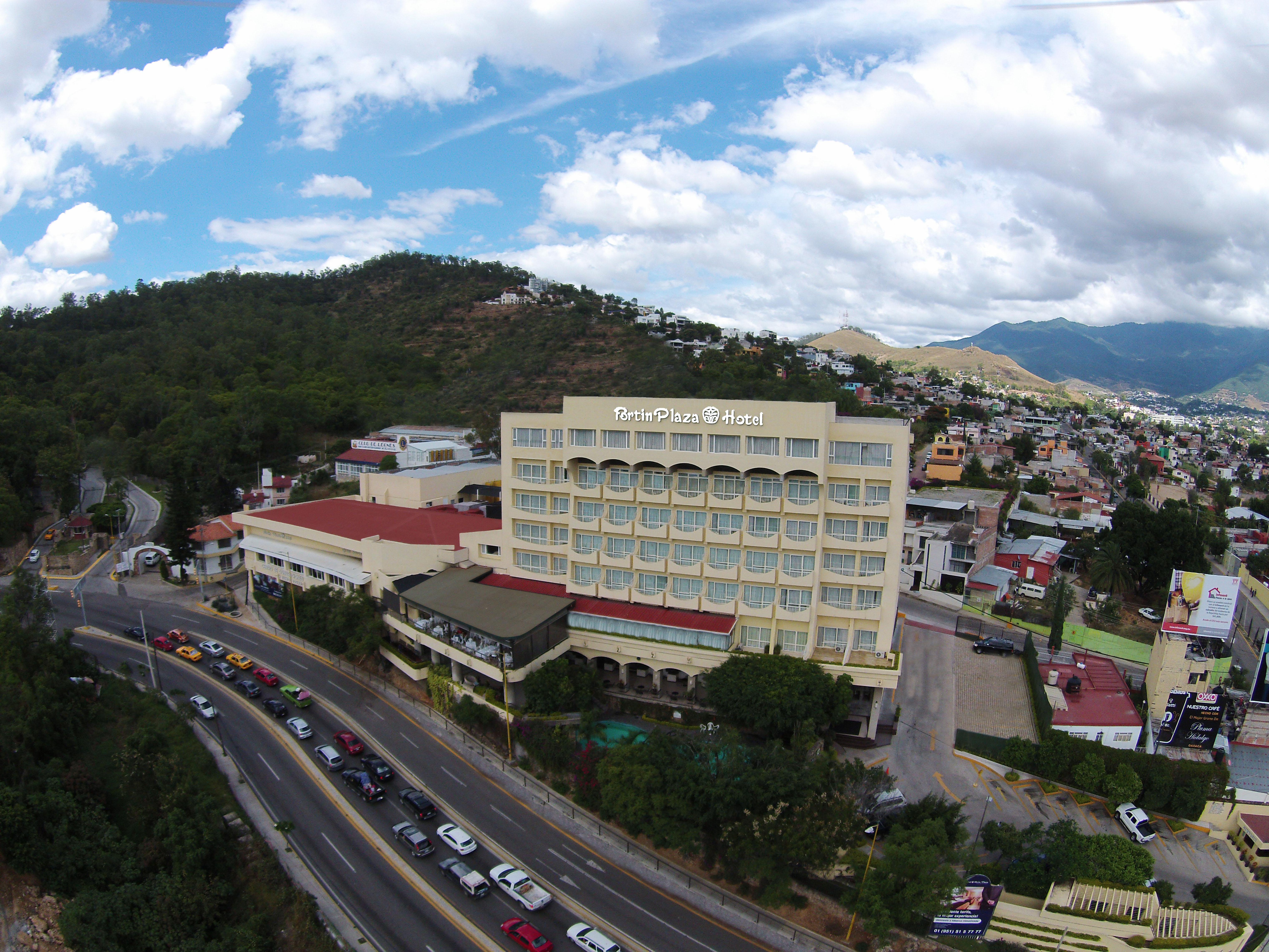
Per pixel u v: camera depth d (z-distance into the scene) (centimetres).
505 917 5081
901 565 10500
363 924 4988
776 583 7131
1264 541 15662
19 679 6994
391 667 8475
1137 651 9538
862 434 6831
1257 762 7550
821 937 5084
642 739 6700
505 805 6238
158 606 10481
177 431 17300
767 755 5700
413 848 5628
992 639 9250
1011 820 6381
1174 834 6669
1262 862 6175
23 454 14262
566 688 6925
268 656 8862
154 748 6406
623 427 7444
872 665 6881
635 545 7688
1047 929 5409
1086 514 15725
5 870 5619
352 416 19938
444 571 8794
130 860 5612
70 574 11756
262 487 15238
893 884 4941
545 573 8275
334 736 7175
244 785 6425
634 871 5562
